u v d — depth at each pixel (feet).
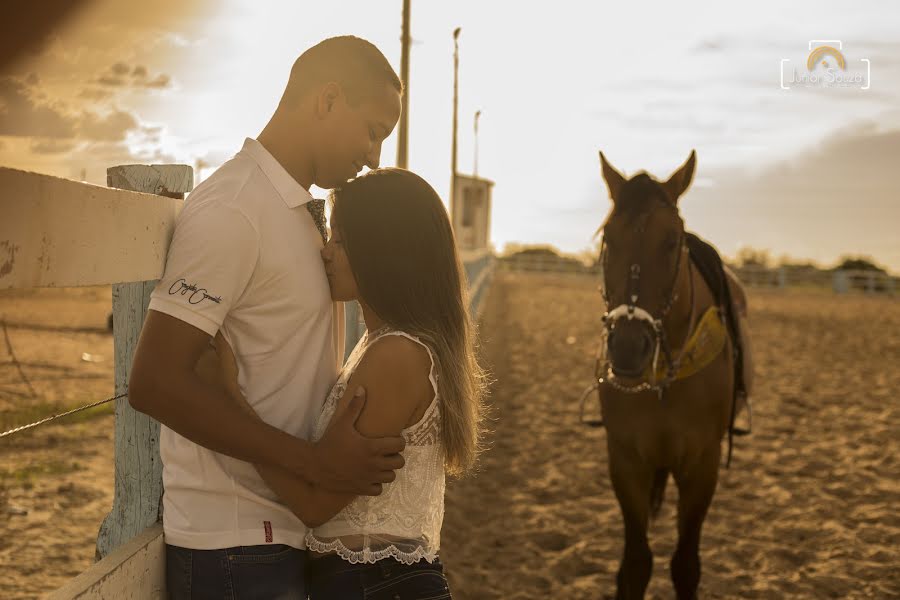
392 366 5.26
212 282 4.89
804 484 18.88
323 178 5.82
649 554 11.62
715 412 11.53
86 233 4.03
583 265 125.08
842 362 38.50
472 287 44.70
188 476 5.24
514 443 22.40
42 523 15.03
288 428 5.42
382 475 5.09
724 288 12.84
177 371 4.74
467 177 90.02
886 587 13.25
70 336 41.86
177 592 5.27
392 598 5.31
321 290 5.51
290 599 5.38
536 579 13.67
